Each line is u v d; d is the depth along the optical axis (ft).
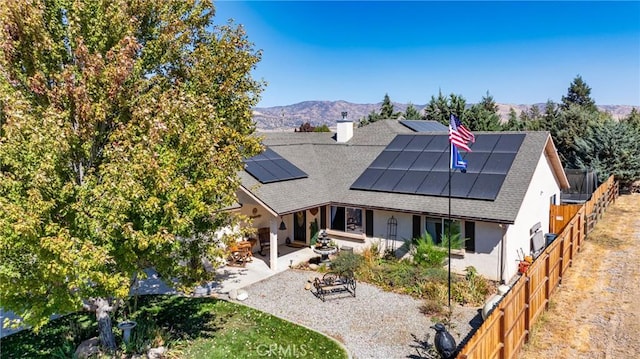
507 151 66.23
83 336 40.63
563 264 48.14
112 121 33.81
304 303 50.03
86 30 32.68
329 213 72.43
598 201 76.79
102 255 26.45
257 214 71.05
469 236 58.54
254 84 51.75
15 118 26.14
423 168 68.69
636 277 47.70
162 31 38.19
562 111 152.25
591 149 111.96
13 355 37.52
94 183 29.12
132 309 47.11
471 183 61.46
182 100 33.09
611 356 31.94
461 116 161.99
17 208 24.34
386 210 63.05
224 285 55.93
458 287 51.65
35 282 27.48
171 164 30.50
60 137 27.07
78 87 29.30
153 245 30.60
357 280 57.41
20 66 30.91
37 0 30.07
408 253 63.98
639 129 117.39
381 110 202.69
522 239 61.41
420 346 39.52
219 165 34.71
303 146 87.04
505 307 29.96
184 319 45.11
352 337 41.63
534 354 33.01
